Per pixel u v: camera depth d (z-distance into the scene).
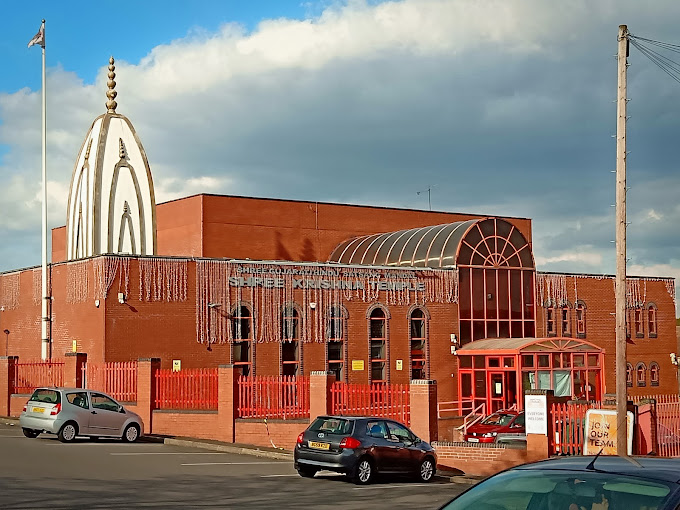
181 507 14.95
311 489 18.44
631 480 5.90
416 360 41.81
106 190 39.78
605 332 49.59
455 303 43.16
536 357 39.97
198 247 45.16
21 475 18.36
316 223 48.97
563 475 6.16
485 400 41.44
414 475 20.84
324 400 26.23
